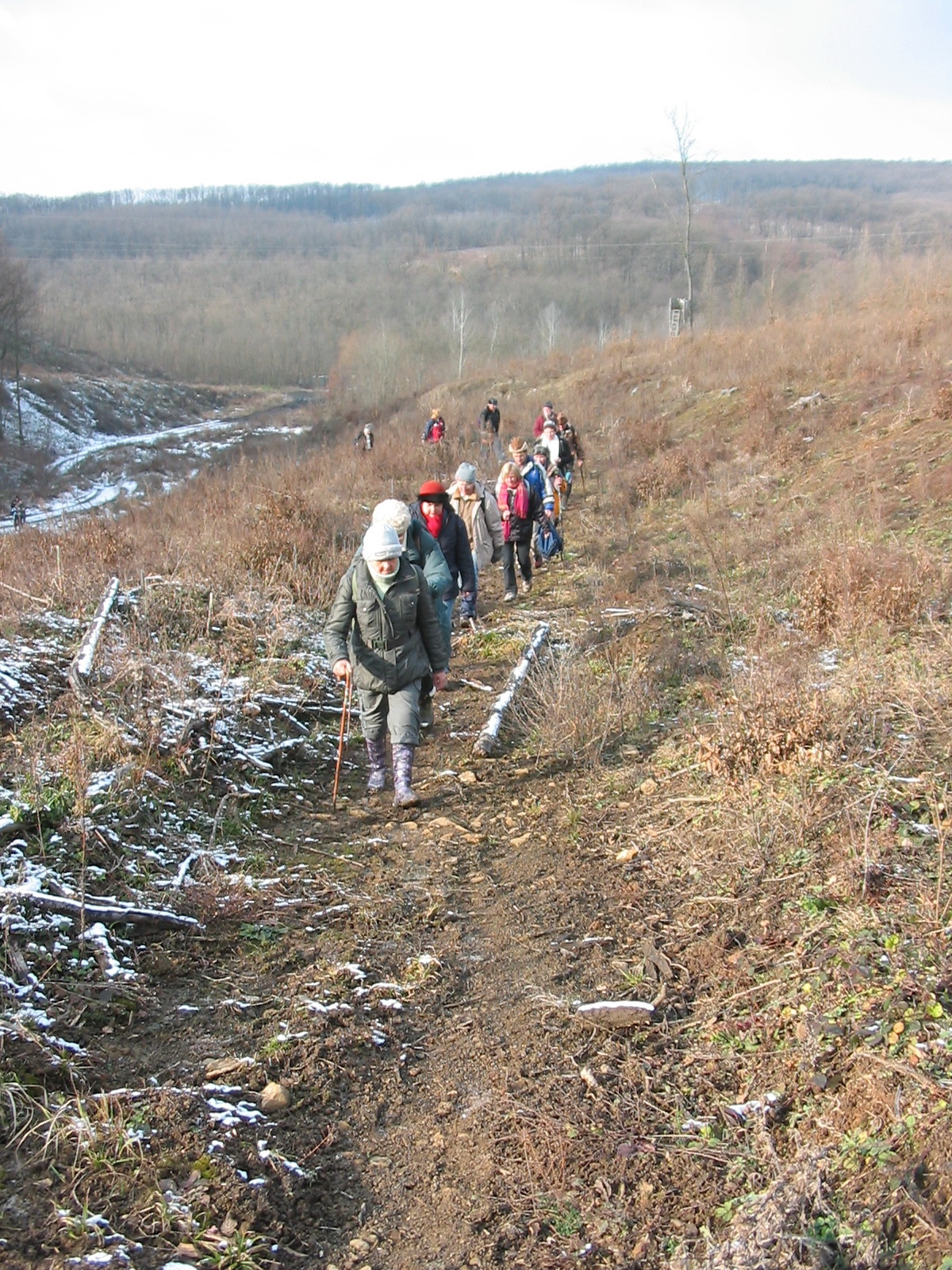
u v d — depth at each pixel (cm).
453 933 457
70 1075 331
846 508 1119
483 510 1020
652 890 477
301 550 1093
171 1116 321
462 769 654
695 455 1714
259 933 445
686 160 4775
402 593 577
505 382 3828
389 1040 383
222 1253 273
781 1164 298
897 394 1662
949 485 1098
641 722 691
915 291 2622
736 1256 262
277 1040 372
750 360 2386
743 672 691
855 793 491
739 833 495
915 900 396
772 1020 364
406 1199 309
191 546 1078
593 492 1800
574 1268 281
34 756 508
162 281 14975
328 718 732
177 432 8412
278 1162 314
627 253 11588
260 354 11375
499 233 17288
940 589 765
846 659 690
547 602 1112
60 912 414
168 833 511
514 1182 313
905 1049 320
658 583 1037
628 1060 363
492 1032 387
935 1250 253
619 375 2898
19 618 751
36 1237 267
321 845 547
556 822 568
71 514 1659
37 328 10231
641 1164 315
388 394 5528
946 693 572
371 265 14988
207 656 760
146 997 388
